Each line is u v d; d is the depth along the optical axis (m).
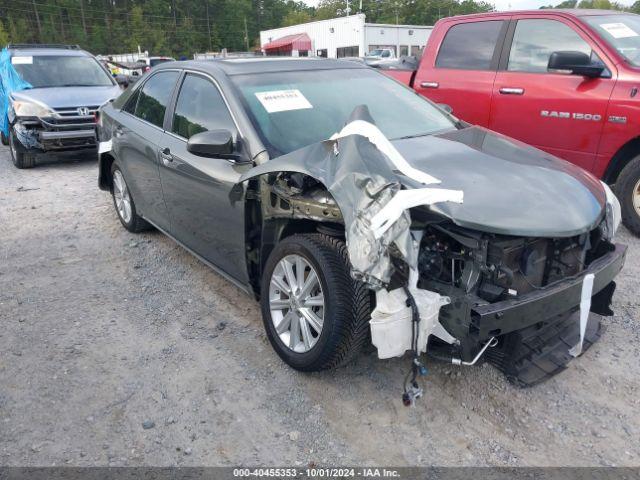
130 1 89.25
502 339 2.89
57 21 79.50
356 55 40.88
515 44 5.94
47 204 6.98
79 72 10.34
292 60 4.45
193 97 4.24
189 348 3.59
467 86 6.25
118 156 5.36
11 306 4.21
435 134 3.85
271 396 3.09
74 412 3.00
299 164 2.93
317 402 3.03
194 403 3.05
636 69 5.04
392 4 85.88
